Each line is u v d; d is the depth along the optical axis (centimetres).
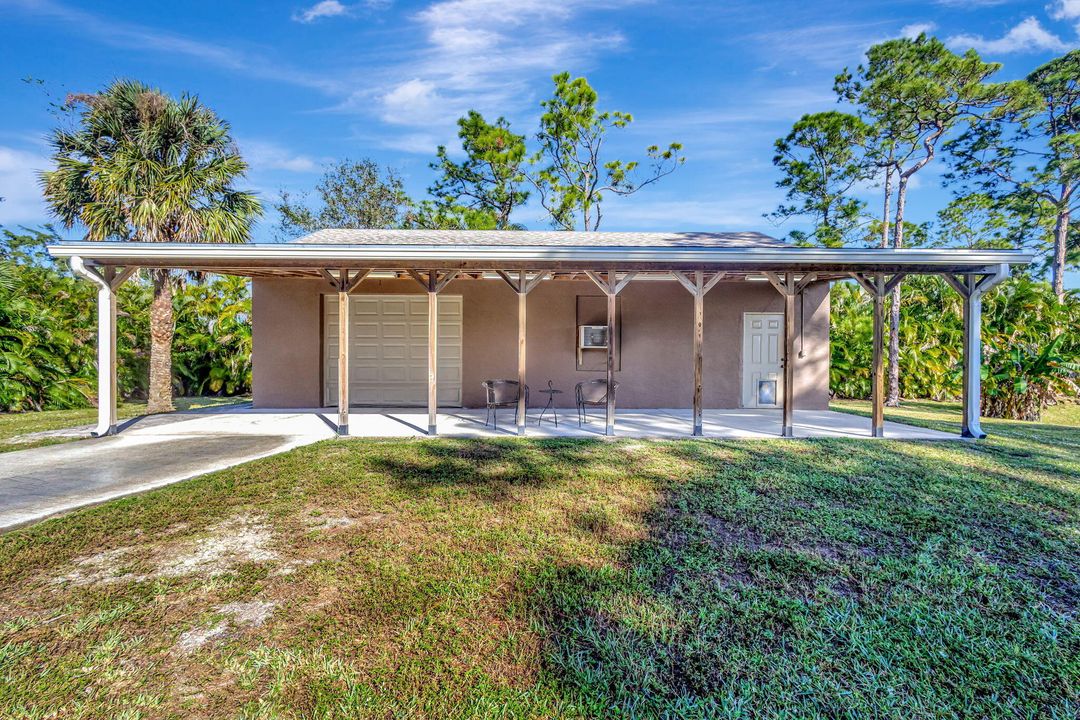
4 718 184
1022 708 197
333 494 430
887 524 372
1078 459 569
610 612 257
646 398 1002
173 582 281
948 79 1452
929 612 261
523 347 714
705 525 369
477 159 2286
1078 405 1343
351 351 1012
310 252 656
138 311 1233
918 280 1509
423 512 390
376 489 444
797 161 1900
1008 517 387
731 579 291
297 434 705
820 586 285
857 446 632
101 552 317
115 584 278
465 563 307
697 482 471
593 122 2347
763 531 358
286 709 191
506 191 2344
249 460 543
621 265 702
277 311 995
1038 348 1144
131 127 962
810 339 1005
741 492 442
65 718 185
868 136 1709
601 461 549
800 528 364
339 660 219
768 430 752
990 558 321
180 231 946
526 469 515
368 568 300
